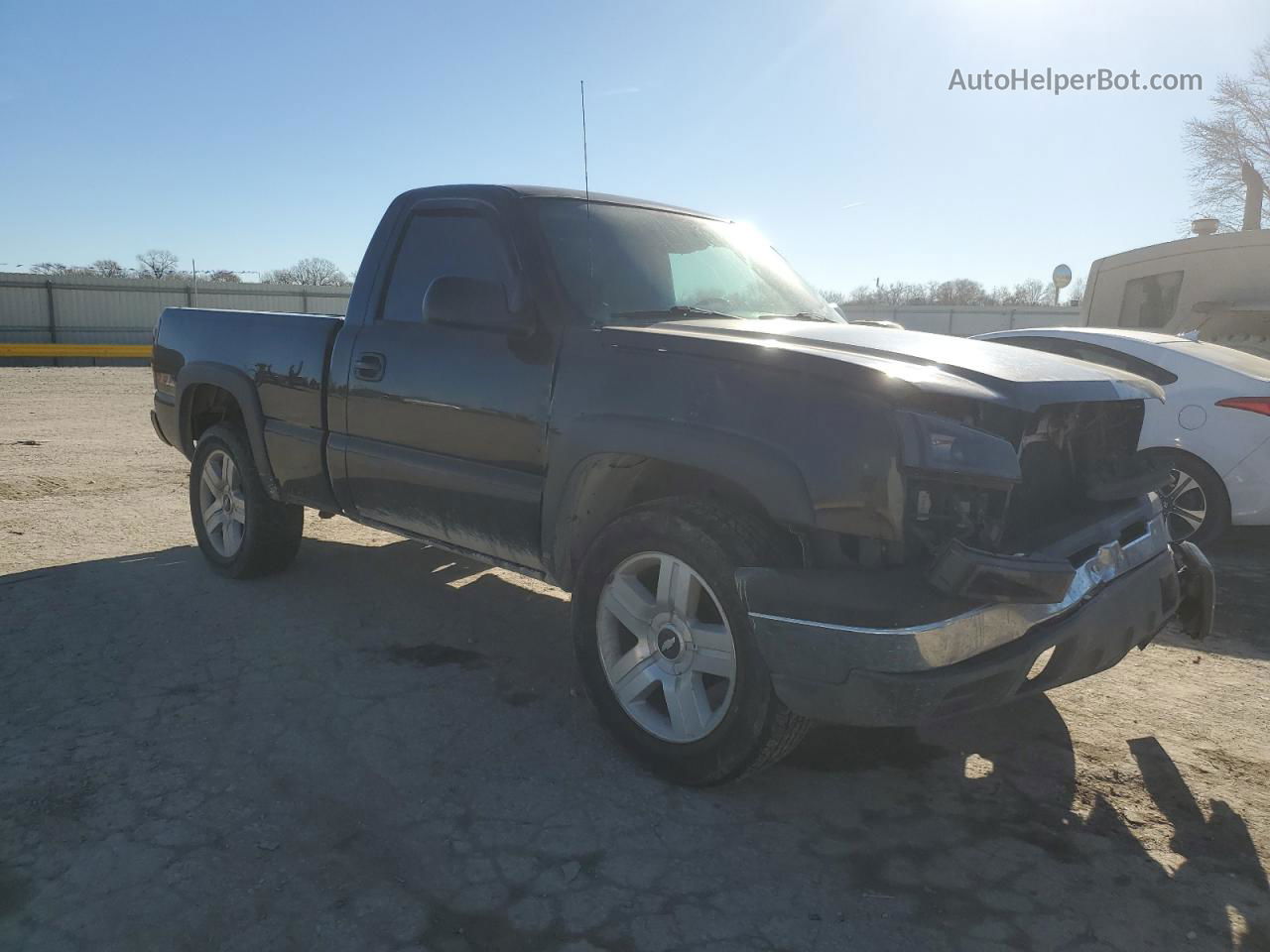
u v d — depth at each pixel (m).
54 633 4.25
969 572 2.44
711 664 2.93
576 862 2.60
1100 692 3.89
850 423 2.58
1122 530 3.06
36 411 14.23
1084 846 2.75
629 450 2.96
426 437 3.74
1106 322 10.02
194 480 5.23
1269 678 4.05
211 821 2.75
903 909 2.44
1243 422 5.84
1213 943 2.32
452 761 3.16
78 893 2.41
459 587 5.09
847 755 3.30
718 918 2.38
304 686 3.73
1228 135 24.25
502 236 3.62
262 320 4.68
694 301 3.75
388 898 2.42
